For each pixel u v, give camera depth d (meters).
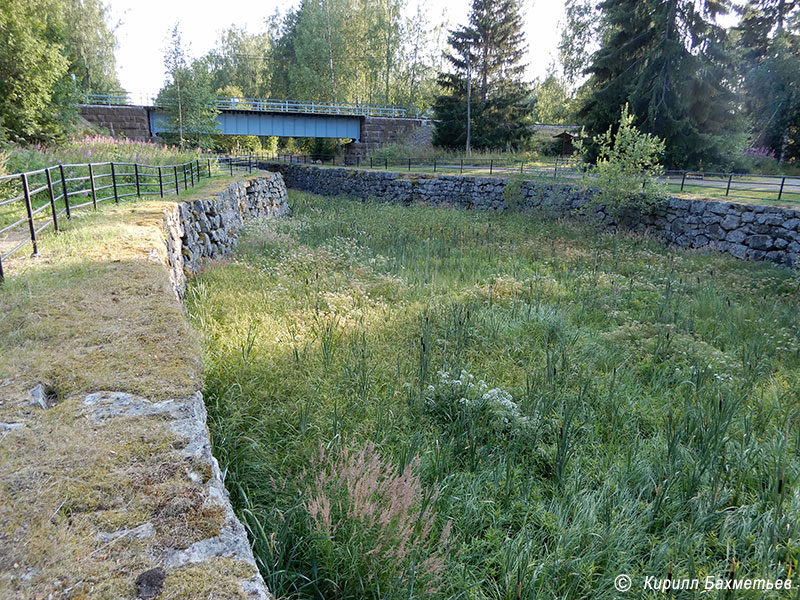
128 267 5.08
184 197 10.96
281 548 2.60
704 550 3.21
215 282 8.42
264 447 3.80
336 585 2.46
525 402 4.77
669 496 3.64
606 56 26.45
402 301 8.06
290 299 7.58
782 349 6.54
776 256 11.93
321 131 42.09
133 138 36.38
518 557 2.94
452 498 3.38
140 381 2.86
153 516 1.89
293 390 4.68
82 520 1.84
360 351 5.54
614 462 4.09
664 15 24.28
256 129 40.34
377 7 50.91
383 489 2.77
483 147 38.34
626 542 3.20
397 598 2.38
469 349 6.17
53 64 16.56
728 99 25.08
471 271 10.65
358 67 51.91
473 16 38.97
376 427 4.12
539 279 9.66
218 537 1.85
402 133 44.06
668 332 6.73
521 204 20.11
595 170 16.83
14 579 1.57
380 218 18.11
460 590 2.77
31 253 5.45
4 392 2.66
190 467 2.18
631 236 15.25
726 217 13.09
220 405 4.32
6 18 15.52
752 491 3.81
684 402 5.11
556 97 54.91
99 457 2.19
